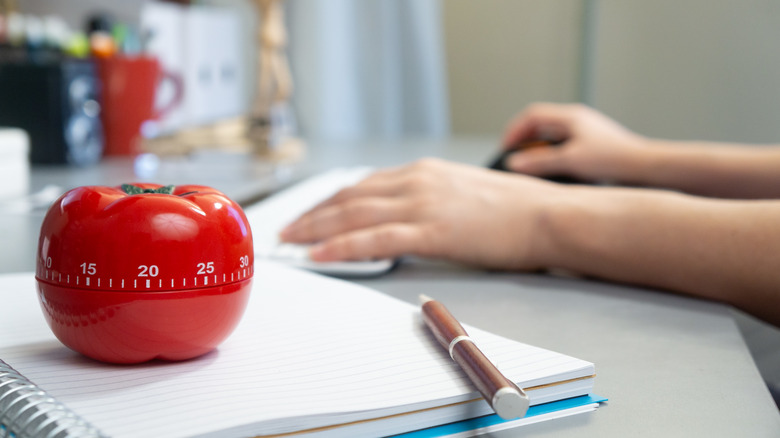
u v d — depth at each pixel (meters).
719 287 0.47
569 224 0.53
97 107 1.05
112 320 0.29
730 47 2.48
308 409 0.25
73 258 0.29
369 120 2.19
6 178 0.77
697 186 0.80
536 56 2.70
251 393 0.26
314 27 2.03
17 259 0.52
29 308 0.38
